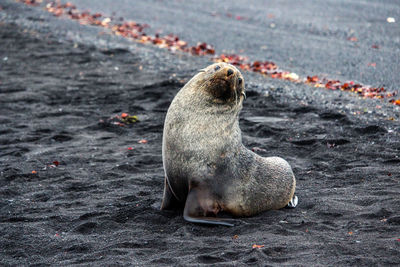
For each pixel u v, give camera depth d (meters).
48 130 44.00
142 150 38.75
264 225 23.11
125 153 38.16
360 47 70.69
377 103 46.91
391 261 18.17
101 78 60.56
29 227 24.47
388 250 19.22
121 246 21.73
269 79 57.38
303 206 26.53
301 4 102.50
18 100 52.88
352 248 19.62
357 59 64.75
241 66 62.81
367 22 85.50
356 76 57.41
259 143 38.84
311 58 66.06
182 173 24.84
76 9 102.19
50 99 53.38
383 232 21.53
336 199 26.75
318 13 94.12
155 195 29.22
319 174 31.95
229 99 25.14
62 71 63.97
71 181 32.22
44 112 49.06
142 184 31.48
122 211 26.09
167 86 55.53
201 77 25.33
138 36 80.56
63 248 22.02
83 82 59.12
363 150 35.66
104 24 88.31
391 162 33.06
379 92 50.59
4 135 42.88
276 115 45.84
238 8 101.69
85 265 19.62
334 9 96.62
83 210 27.00
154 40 76.62
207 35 80.94
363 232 21.70
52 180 32.59
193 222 23.70
